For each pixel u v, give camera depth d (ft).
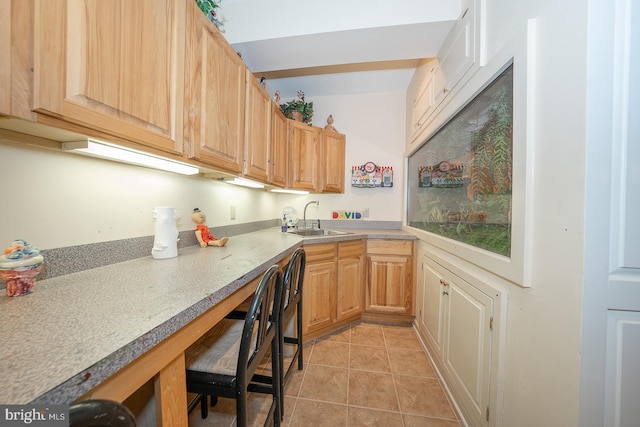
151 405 2.44
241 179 5.75
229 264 3.75
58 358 1.43
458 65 4.78
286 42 5.72
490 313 3.49
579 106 2.26
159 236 4.05
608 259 2.21
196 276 3.11
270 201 9.71
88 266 3.26
